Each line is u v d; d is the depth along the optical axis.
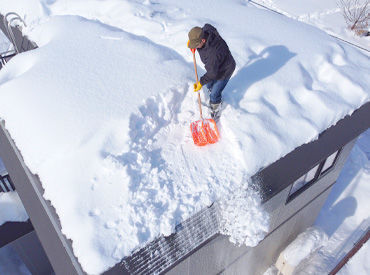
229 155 4.18
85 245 3.10
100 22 7.07
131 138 3.98
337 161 6.80
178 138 4.34
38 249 7.04
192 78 4.79
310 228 8.15
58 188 3.62
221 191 3.79
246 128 4.37
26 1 8.48
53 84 4.59
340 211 10.11
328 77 5.61
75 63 4.99
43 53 5.32
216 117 4.57
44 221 3.53
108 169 3.68
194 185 3.78
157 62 5.00
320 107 4.98
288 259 7.45
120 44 5.45
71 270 3.15
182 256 3.28
